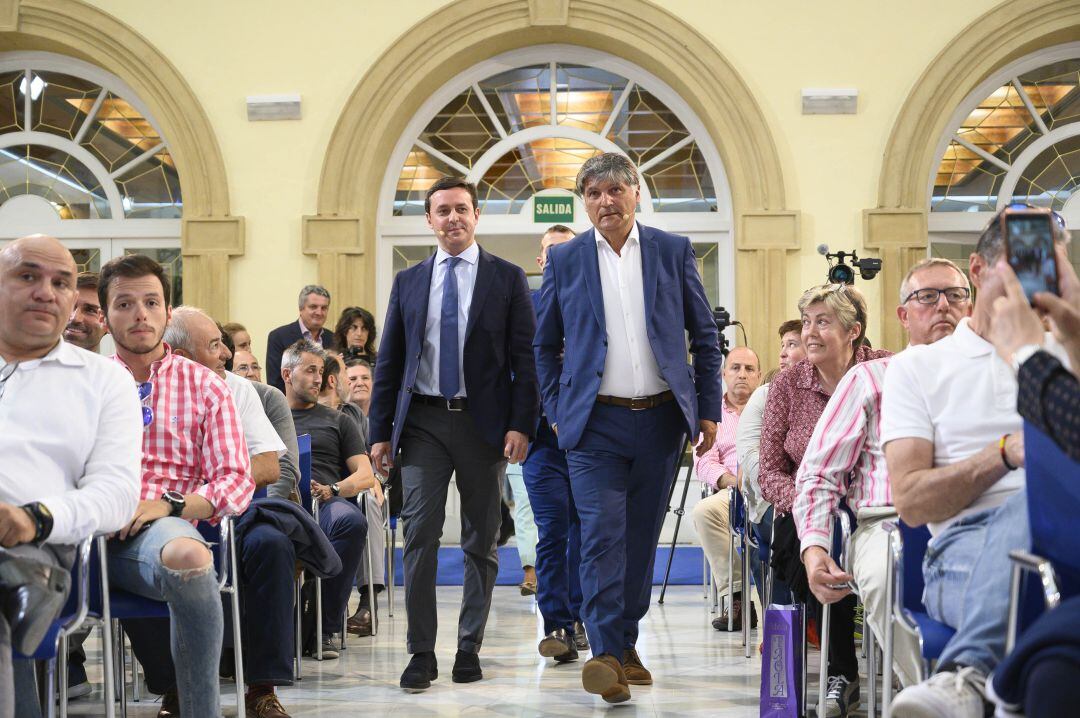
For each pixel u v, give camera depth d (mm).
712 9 7504
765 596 4043
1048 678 1328
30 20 7574
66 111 7895
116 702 3523
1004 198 7617
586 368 3373
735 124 7453
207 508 2844
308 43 7570
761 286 7395
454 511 7508
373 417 3840
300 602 3889
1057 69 7633
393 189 7777
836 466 2711
